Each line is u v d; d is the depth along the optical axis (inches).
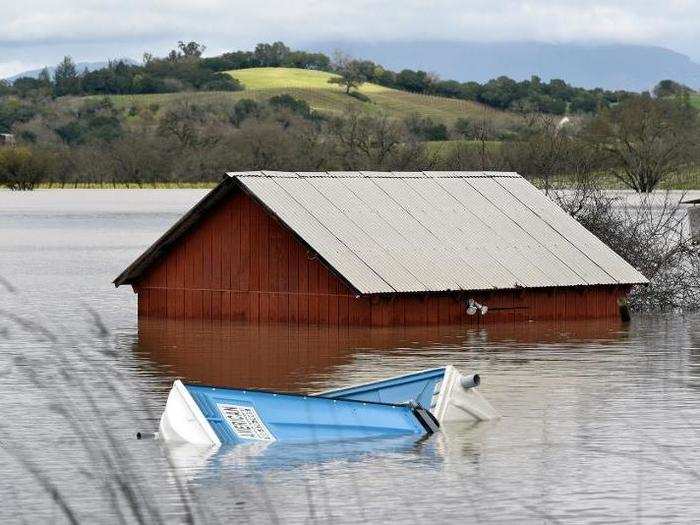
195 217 2635.3
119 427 1572.3
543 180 3376.0
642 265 2903.5
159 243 2669.8
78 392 1786.4
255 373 1983.3
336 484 1338.6
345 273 2433.6
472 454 1456.7
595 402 1739.7
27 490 1312.7
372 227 2603.3
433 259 2568.9
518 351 2214.6
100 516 1227.2
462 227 2711.6
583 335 2432.3
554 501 1279.5
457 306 2546.8
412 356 2150.6
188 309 2679.6
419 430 1560.0
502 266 2625.5
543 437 1534.2
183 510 1240.8
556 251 2733.8
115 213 7726.4
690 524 1206.9
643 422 1612.9
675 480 1347.2
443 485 1336.1
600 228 2960.1
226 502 1274.6
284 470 1390.3
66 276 3823.8
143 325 2581.2
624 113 6446.9
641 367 2039.9
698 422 1609.3
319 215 2571.4
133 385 1856.5
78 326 2561.5
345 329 2463.1
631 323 2645.2
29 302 3056.1
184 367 2036.2
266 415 1528.1
